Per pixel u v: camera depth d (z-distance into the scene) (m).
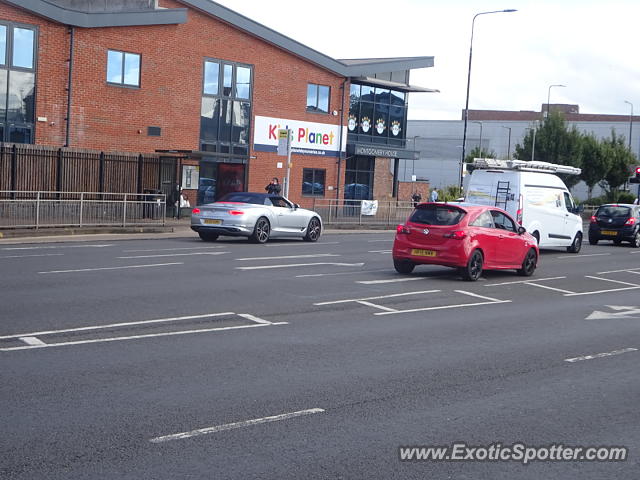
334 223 33.34
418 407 7.02
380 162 44.38
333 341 9.70
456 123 85.69
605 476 5.55
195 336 9.57
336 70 39.47
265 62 36.62
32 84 28.95
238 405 6.80
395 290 14.34
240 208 22.27
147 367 7.97
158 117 32.66
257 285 14.02
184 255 18.52
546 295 14.98
